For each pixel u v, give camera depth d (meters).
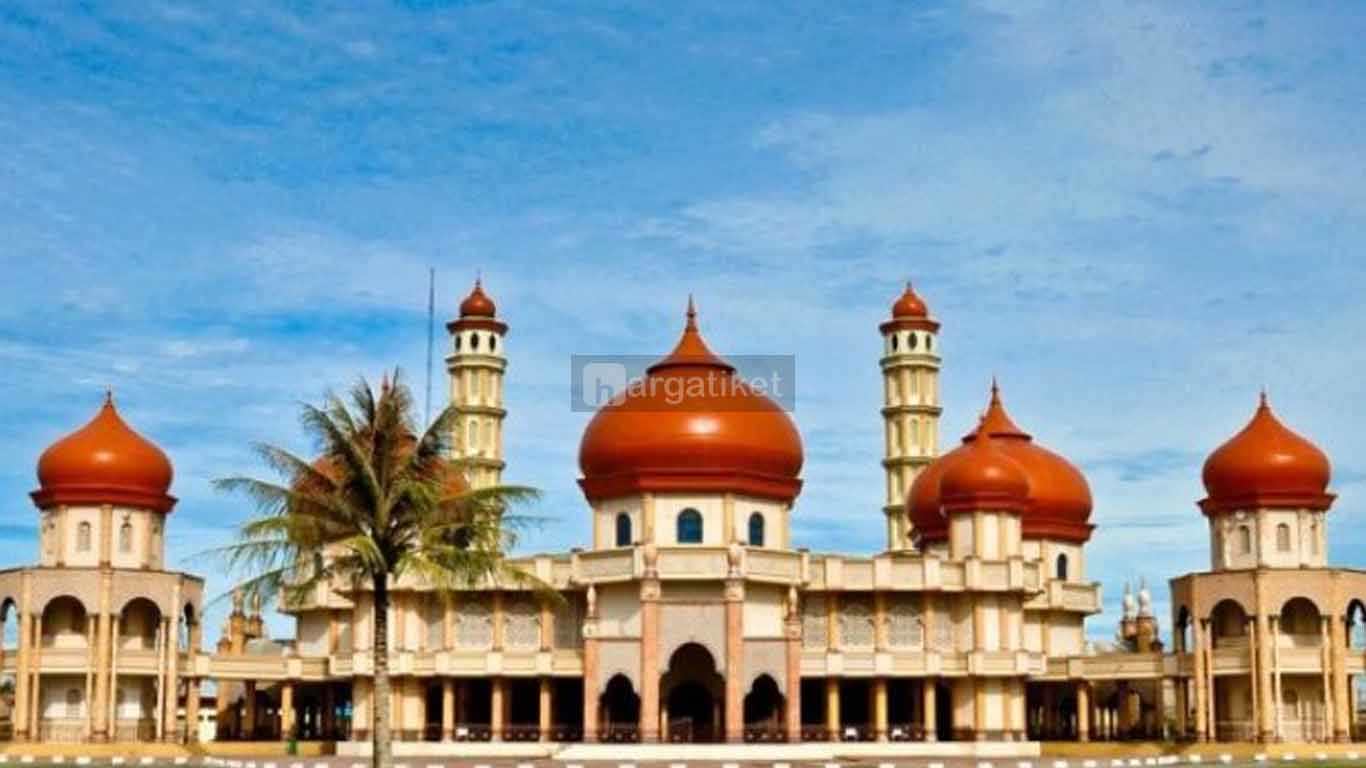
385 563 54.34
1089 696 109.31
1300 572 98.69
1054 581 110.44
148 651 97.75
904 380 127.31
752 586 93.62
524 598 95.88
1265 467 101.62
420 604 96.00
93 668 95.69
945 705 103.38
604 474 95.50
